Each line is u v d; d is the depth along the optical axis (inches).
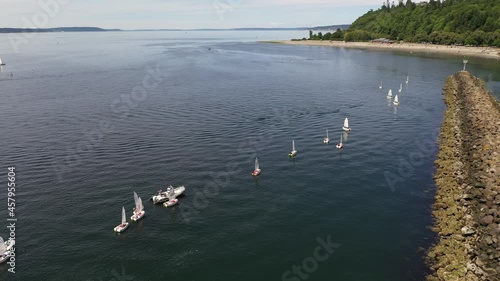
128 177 2568.9
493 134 2970.0
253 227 1999.3
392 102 4788.4
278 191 2380.7
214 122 3846.0
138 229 1985.7
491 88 5526.6
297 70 7869.1
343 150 3056.1
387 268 1670.8
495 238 1674.5
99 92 5364.2
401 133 3501.5
